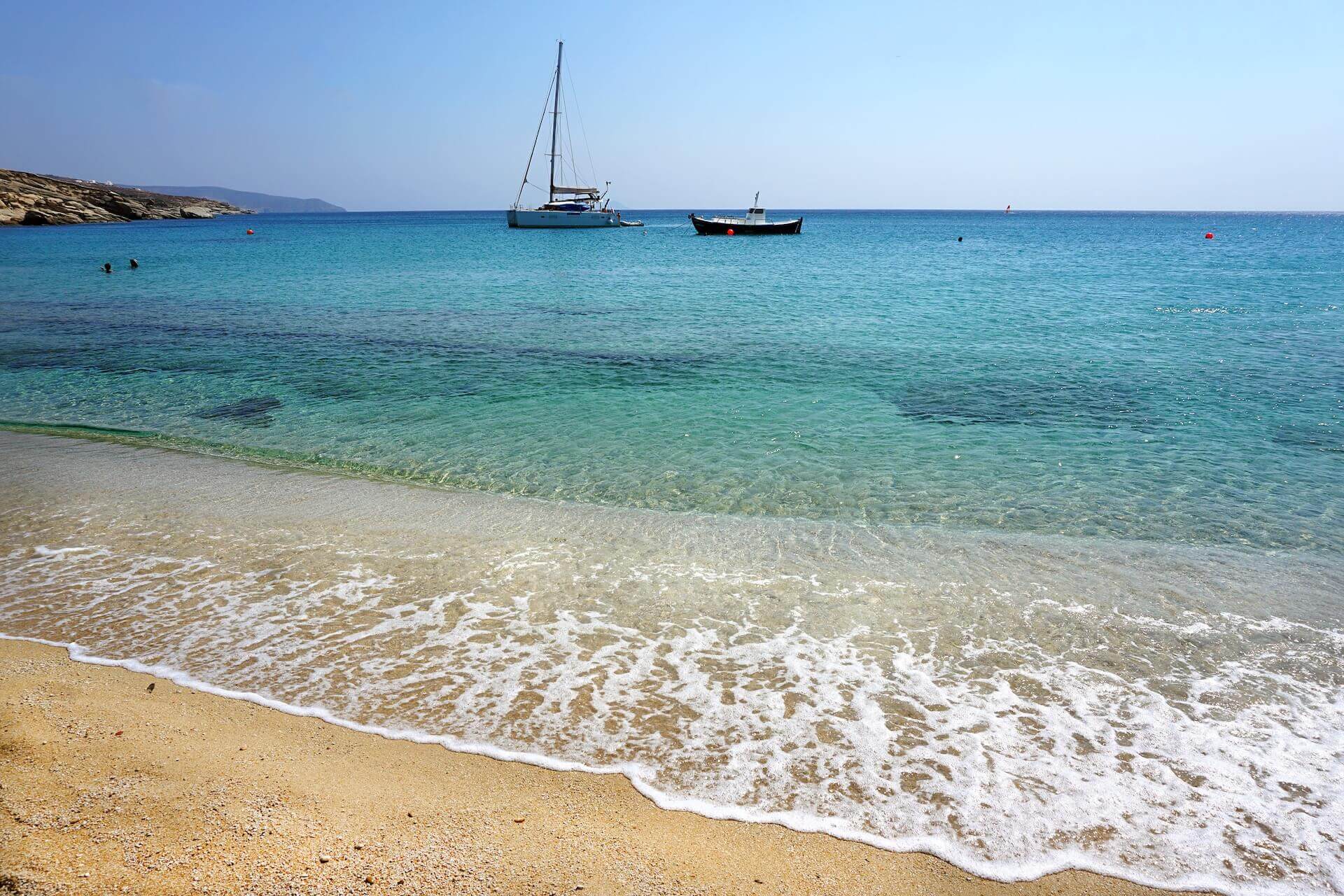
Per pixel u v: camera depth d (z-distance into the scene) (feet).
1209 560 22.90
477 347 59.88
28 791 12.24
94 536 23.73
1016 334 65.57
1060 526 25.81
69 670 16.34
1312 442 34.91
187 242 215.51
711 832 12.01
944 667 16.90
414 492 28.73
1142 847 11.92
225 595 19.97
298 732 14.32
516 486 29.73
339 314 78.07
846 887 11.00
